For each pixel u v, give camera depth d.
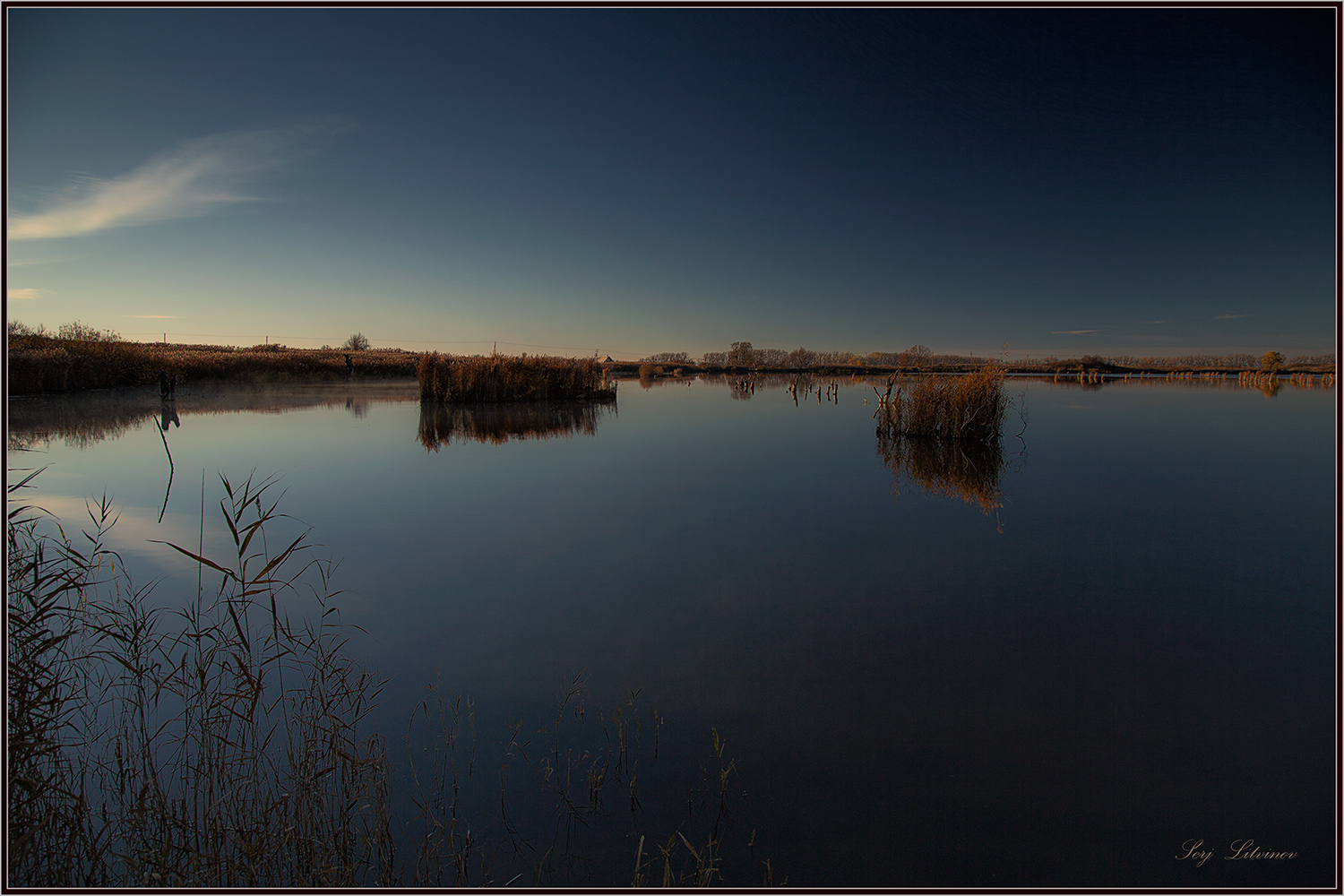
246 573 4.66
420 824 2.34
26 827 2.14
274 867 2.16
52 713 2.72
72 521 5.68
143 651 3.38
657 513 6.43
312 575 4.67
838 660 3.49
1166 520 6.18
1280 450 10.16
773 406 18.89
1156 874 2.11
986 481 7.96
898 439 11.50
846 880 2.08
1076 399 20.91
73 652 3.36
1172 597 4.34
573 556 5.12
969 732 2.87
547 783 2.55
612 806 2.44
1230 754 2.71
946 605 4.23
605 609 4.14
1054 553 5.23
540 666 3.42
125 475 7.55
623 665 3.44
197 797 2.41
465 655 3.53
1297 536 5.67
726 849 2.23
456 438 11.26
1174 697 3.14
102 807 2.36
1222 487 7.54
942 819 2.37
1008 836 2.29
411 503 6.68
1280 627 3.88
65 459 8.40
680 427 13.24
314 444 10.13
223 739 2.51
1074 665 3.45
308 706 3.00
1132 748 2.76
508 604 4.20
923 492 7.36
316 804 2.36
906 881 2.07
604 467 8.73
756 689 3.21
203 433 11.12
